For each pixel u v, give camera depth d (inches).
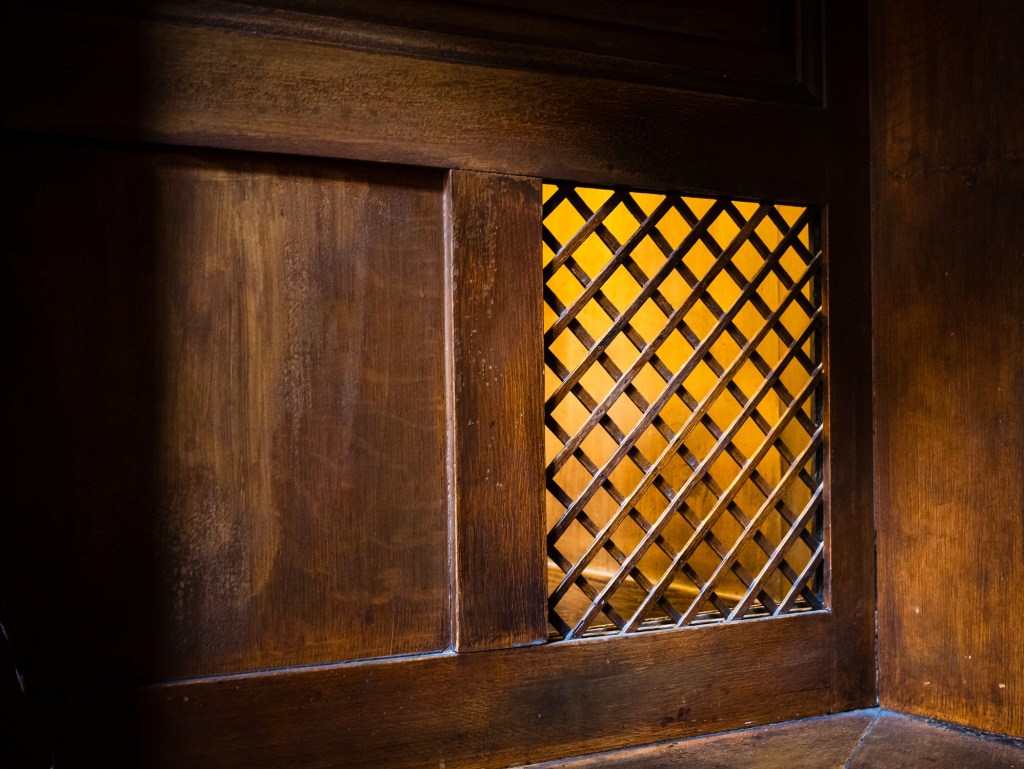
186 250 53.6
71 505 50.7
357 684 56.3
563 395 64.2
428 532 59.2
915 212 70.7
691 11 68.1
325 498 56.5
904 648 71.2
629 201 66.7
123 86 51.5
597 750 62.8
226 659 53.9
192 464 53.4
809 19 72.4
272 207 55.7
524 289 61.6
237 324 54.7
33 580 49.7
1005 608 65.2
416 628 58.7
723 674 67.1
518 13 62.7
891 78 72.5
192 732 52.5
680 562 68.1
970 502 67.2
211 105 53.4
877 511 73.1
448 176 59.7
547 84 62.3
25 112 49.4
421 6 59.9
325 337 56.8
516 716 60.4
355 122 56.9
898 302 71.7
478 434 59.9
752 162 69.3
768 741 65.0
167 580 52.7
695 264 106.2
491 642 59.9
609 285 121.5
